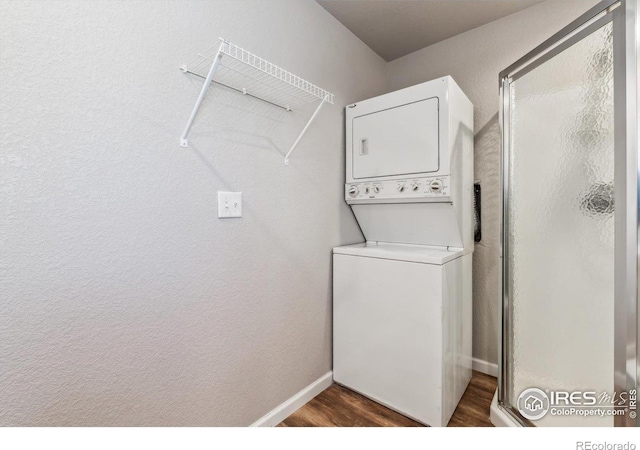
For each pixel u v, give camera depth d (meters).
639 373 1.07
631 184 1.07
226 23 1.39
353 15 2.08
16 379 0.87
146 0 1.13
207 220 1.35
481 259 2.30
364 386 1.93
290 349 1.78
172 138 1.21
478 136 2.29
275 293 1.68
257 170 1.56
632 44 1.06
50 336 0.93
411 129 1.83
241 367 1.51
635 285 1.07
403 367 1.74
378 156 1.99
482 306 2.30
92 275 1.01
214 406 1.39
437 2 1.99
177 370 1.25
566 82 1.38
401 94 1.88
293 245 1.79
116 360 1.07
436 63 2.47
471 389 2.05
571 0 1.91
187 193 1.27
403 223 2.11
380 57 2.65
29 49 0.88
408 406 1.72
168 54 1.19
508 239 1.72
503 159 1.76
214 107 1.36
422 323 1.66
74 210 0.97
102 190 1.03
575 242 1.35
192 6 1.26
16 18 0.85
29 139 0.88
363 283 1.92
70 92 0.95
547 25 1.99
